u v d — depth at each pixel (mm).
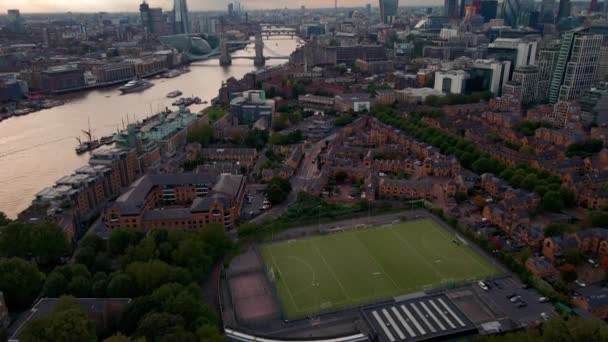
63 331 192750
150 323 198750
